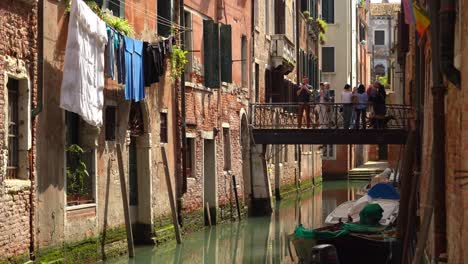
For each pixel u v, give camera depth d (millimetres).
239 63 24641
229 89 23312
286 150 31781
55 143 13000
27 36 11961
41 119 12500
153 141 17188
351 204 18266
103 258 14805
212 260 16125
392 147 34656
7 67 11297
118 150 14727
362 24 56188
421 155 14992
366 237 13430
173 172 18531
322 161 44844
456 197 9039
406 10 12633
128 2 16078
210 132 21359
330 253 12273
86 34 12797
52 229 12781
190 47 19781
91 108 13172
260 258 16516
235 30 24172
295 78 34062
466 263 8203
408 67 23750
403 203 14648
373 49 66750
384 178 25906
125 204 14961
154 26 17672
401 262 13719
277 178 29781
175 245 17656
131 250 15164
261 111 26328
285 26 30953
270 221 23453
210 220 21281
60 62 13242
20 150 11992
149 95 16969
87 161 14469
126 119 15898
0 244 11078
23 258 11820
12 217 11469
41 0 12328
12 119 11867
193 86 19953
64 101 12422
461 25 8562
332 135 23375
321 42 43188
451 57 9008
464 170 8336
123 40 14695
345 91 23609
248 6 25844
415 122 15227
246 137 25312
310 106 26781
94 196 14484
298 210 26781
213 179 21594
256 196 25812
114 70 14258
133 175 16938
